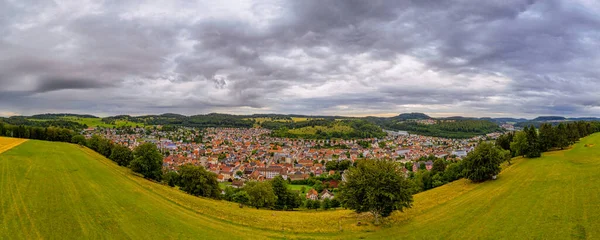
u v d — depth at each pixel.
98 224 43.06
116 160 125.00
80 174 73.88
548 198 52.75
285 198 105.75
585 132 164.88
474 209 56.81
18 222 39.50
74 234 38.66
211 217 61.09
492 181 86.25
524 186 67.88
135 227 44.56
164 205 62.88
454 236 43.03
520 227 41.62
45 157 87.50
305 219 66.38
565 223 39.75
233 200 102.25
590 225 37.41
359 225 56.69
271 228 55.84
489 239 39.69
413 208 69.25
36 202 47.41
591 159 83.38
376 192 53.38
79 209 47.53
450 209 61.81
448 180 115.88
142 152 107.44
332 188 153.38
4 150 90.38
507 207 53.00
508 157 110.38
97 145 157.12
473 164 91.19
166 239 42.06
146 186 83.19
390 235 48.12
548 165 87.06
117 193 62.75
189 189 96.81
